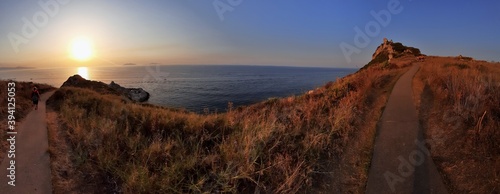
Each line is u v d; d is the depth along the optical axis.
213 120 10.02
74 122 11.29
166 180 5.74
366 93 14.27
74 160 7.42
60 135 10.07
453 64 25.23
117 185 6.03
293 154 6.97
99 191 5.86
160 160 6.93
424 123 8.97
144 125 9.91
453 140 7.07
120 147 8.02
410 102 11.96
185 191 5.59
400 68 29.58
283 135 8.04
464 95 9.65
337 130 8.63
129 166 6.46
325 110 11.45
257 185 5.54
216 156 6.82
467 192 5.04
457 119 8.20
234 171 6.04
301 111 11.12
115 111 12.66
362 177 5.90
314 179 5.97
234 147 7.18
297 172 5.89
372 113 10.77
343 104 11.30
